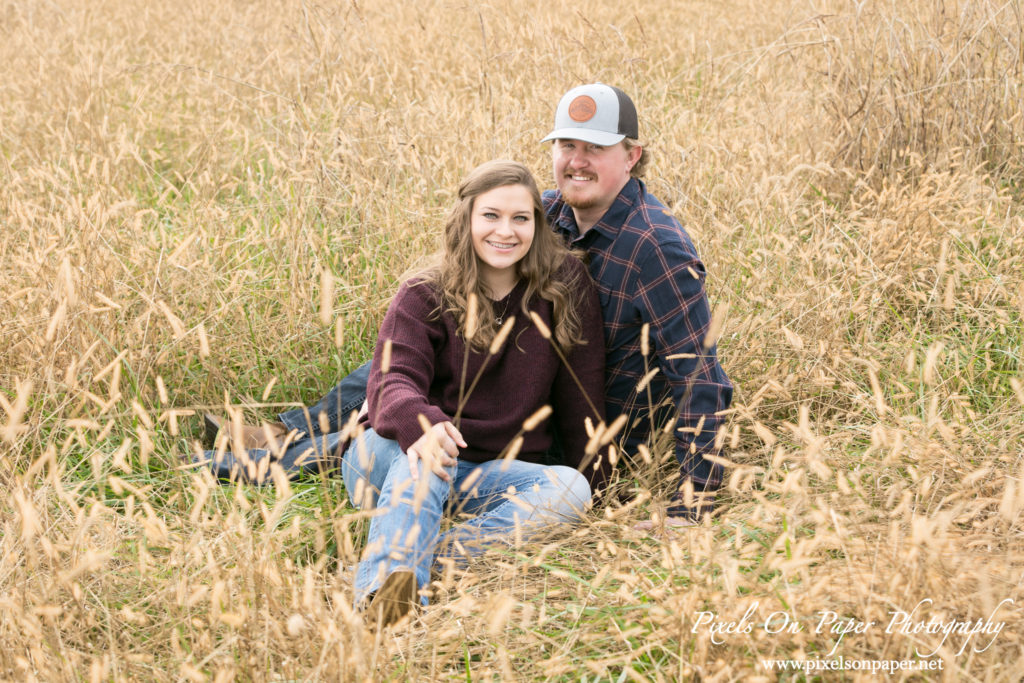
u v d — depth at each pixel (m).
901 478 2.63
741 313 3.64
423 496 2.06
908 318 3.87
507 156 4.32
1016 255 3.95
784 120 5.36
